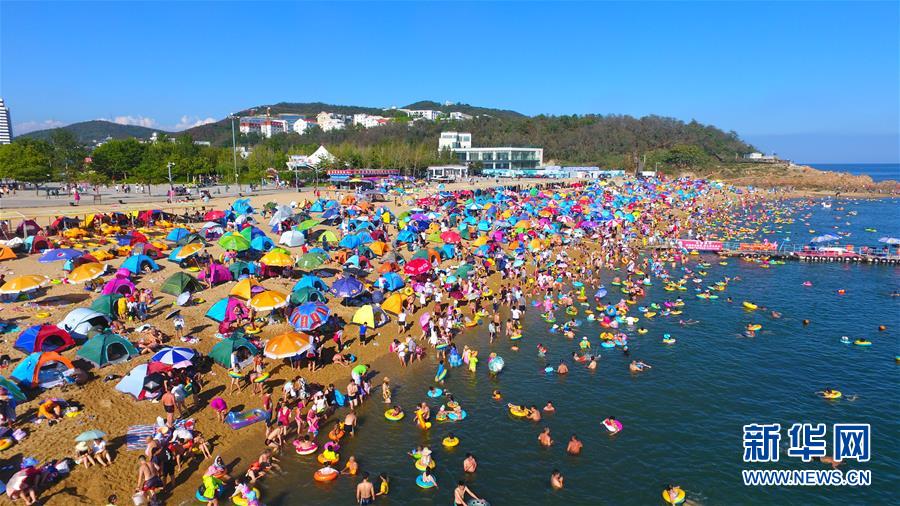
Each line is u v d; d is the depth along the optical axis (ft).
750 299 144.15
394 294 114.93
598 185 419.13
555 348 108.37
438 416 79.97
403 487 64.59
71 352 83.25
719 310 134.00
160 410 73.00
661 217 297.94
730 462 70.79
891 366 101.14
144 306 101.09
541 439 74.08
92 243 144.77
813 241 204.54
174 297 111.86
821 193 488.02
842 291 150.82
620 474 67.92
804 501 63.21
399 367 97.25
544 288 147.54
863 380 95.20
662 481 66.64
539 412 82.07
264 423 75.36
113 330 90.79
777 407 85.40
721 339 114.32
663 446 74.18
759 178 581.12
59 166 379.55
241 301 103.40
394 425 78.33
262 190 305.32
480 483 65.67
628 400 87.10
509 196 292.61
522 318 125.80
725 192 454.40
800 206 390.01
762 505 62.44
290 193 287.89
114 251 136.15
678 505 62.13
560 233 210.79
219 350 85.30
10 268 121.60
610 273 170.71
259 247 140.05
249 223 175.11
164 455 63.77
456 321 117.80
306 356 91.30
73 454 62.34
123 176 351.05
